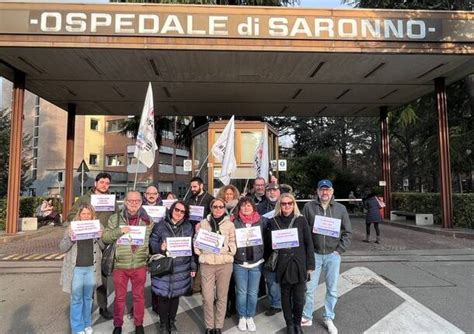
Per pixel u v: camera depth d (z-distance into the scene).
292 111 19.84
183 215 5.03
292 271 4.77
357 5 20.48
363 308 5.89
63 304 6.08
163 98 16.92
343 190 25.64
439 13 11.55
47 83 14.62
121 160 43.84
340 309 5.87
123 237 4.84
